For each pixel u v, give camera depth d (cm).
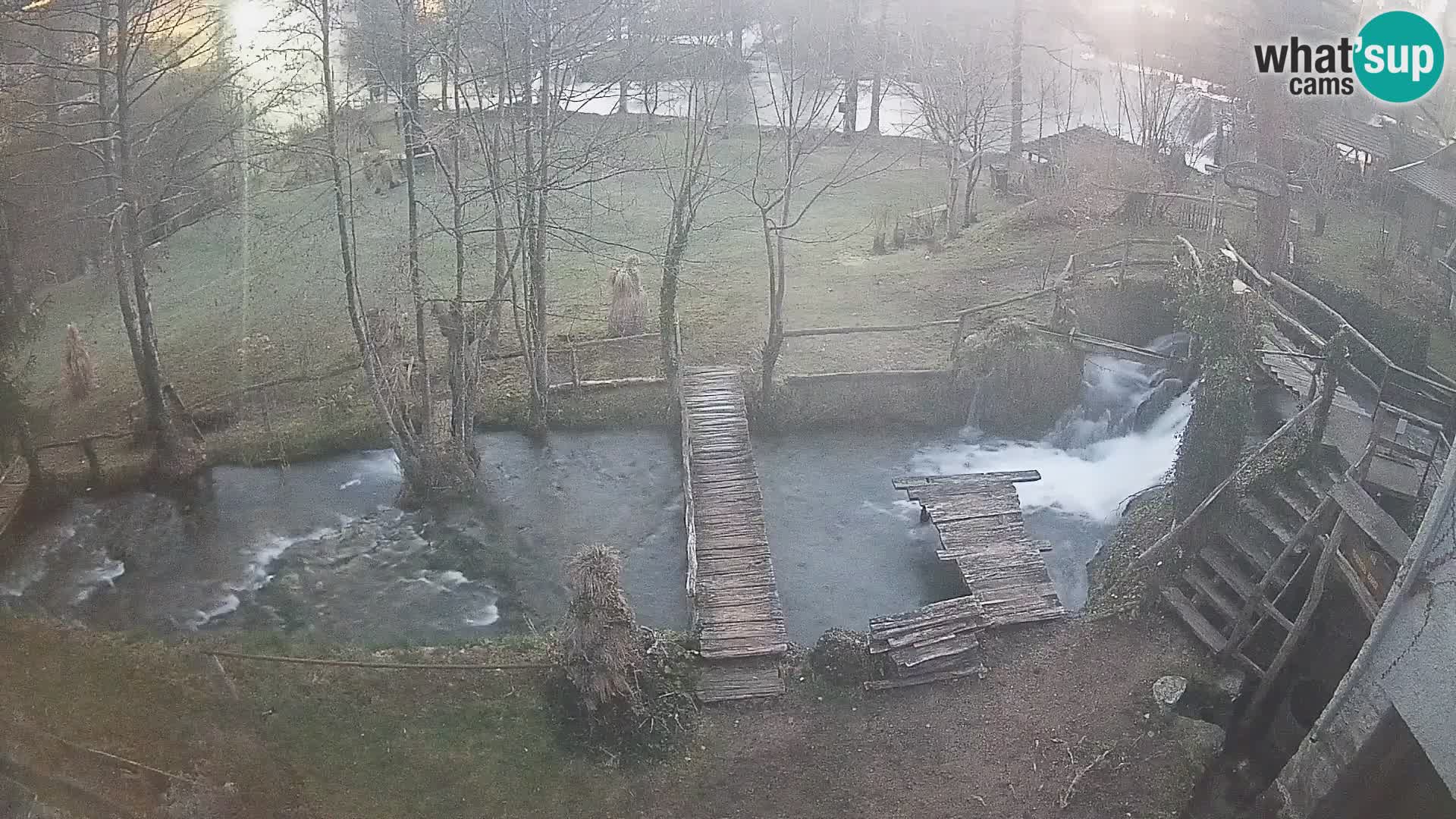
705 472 2028
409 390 2266
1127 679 1461
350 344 2628
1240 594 1466
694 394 2295
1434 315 2412
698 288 2962
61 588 1834
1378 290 2534
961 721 1417
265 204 3397
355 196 3478
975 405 2364
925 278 2948
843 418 2369
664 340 2386
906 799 1293
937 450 2294
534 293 2230
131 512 2052
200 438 2209
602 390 2427
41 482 2039
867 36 4694
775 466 2241
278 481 2172
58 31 2064
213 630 1728
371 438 2273
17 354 2139
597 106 4869
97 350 2652
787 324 2695
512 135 2125
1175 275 2067
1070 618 1617
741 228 3456
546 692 1448
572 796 1295
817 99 3459
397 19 2314
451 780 1303
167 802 1189
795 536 2016
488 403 2380
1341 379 1880
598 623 1375
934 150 4391
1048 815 1258
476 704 1430
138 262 2042
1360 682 1180
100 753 1246
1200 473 1605
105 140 2083
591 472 2222
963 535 1823
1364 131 3388
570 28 2847
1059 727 1388
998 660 1538
